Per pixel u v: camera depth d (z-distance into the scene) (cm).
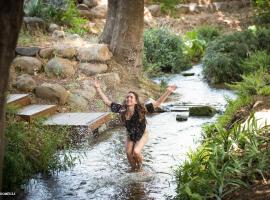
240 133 600
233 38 1421
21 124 669
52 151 666
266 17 1930
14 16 421
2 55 426
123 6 1212
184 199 509
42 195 591
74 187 615
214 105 1077
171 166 670
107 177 647
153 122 955
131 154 686
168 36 1549
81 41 1309
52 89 983
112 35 1242
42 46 1184
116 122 958
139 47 1227
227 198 483
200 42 1692
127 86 1153
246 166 533
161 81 1277
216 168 533
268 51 1397
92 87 1064
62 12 1497
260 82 944
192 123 938
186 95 1205
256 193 474
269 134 610
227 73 1326
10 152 582
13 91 989
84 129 822
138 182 626
